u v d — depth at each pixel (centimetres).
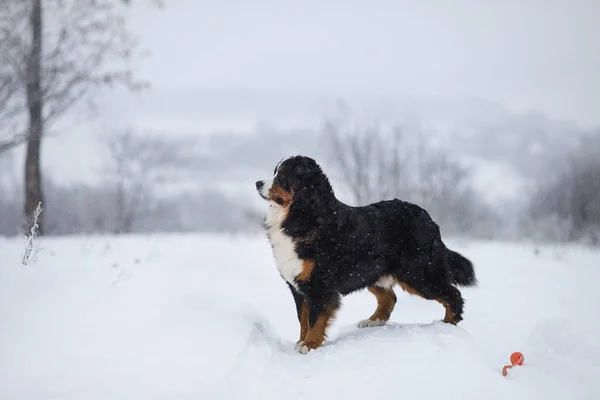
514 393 423
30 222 1193
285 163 589
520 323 669
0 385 392
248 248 1160
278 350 555
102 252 856
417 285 630
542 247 1348
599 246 1475
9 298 528
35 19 1455
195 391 414
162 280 667
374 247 607
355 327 663
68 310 525
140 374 431
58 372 420
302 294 604
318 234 579
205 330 530
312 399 418
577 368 466
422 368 468
